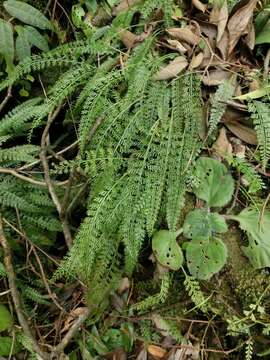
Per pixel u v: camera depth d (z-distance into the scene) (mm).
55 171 562
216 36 597
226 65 585
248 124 576
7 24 646
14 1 658
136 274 609
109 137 563
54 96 578
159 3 590
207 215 555
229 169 575
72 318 589
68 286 612
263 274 556
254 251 544
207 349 567
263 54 613
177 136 546
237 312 562
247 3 583
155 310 587
